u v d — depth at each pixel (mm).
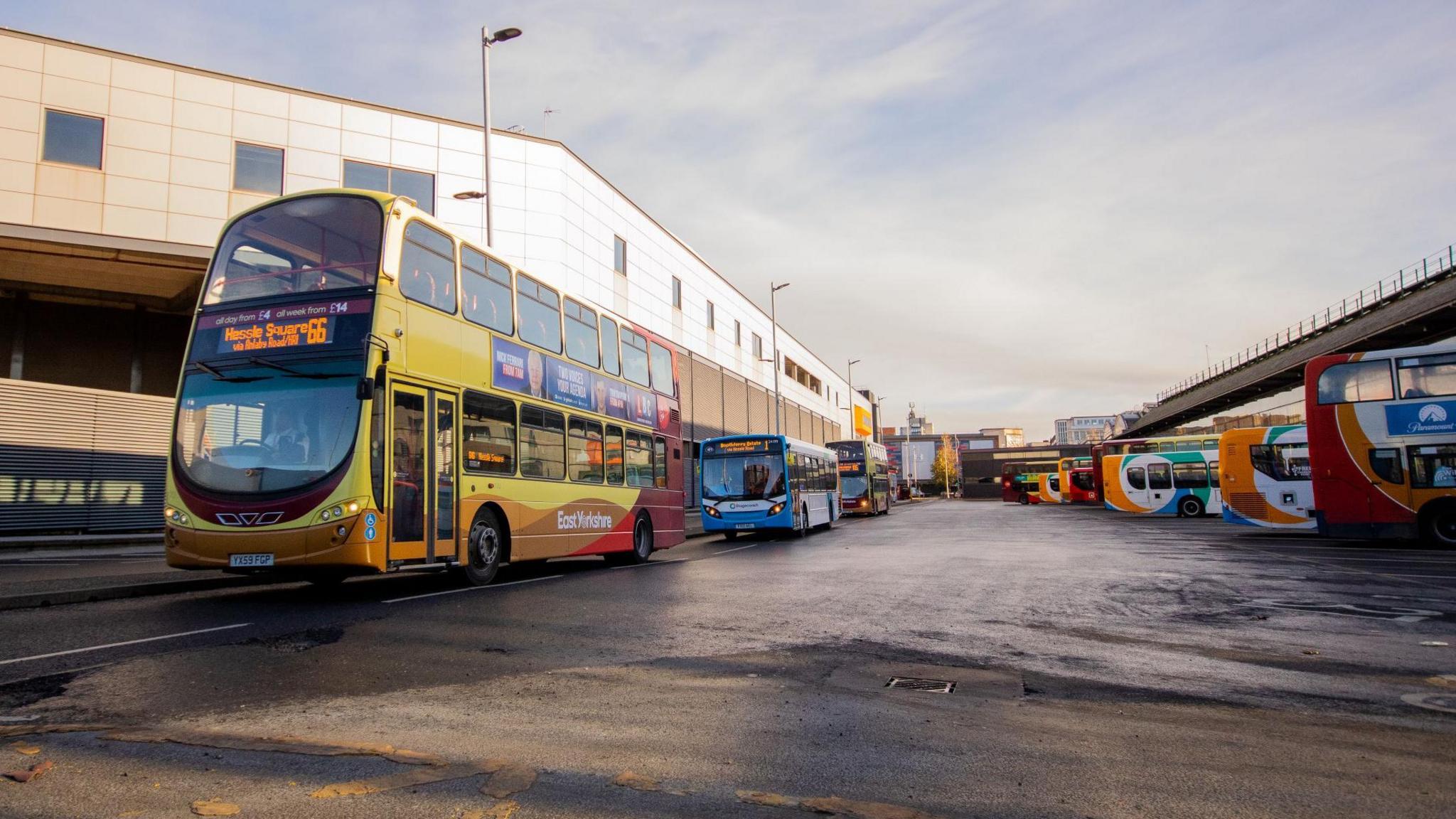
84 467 19797
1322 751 4113
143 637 6848
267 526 8773
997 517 40781
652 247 38219
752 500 25625
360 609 8773
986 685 5492
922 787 3590
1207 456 39000
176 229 22875
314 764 3760
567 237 29922
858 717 4688
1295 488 24578
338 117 25438
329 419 9086
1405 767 3865
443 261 10875
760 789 3549
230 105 23938
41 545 18000
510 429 12203
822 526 33250
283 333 9508
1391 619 8211
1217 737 4348
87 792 3385
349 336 9344
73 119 22062
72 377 25938
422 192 26672
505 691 5203
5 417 18359
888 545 20234
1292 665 6137
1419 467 18062
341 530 8789
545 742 4156
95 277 24734
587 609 8859
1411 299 31672
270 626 7457
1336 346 37406
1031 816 3279
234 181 23766
